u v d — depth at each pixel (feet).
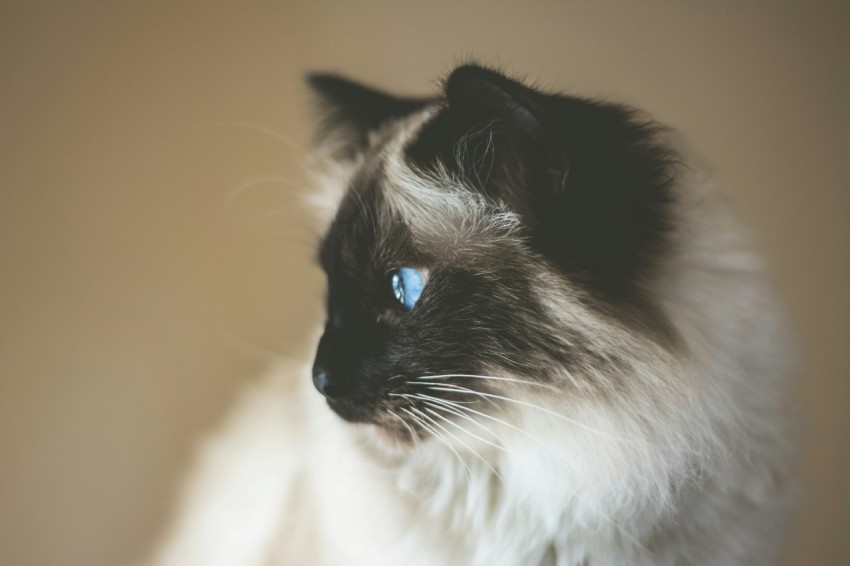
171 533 2.18
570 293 1.59
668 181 1.63
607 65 2.04
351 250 1.71
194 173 2.18
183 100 2.15
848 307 2.02
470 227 1.64
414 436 1.69
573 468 1.65
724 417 1.65
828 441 2.02
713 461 1.65
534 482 1.68
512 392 1.62
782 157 2.01
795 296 2.02
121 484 2.22
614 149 1.58
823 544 2.01
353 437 1.79
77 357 2.20
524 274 1.61
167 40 2.13
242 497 2.05
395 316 1.68
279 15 2.14
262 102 2.16
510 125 1.55
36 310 2.17
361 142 1.95
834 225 2.01
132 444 2.22
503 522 1.70
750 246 1.76
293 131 2.16
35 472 2.19
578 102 1.58
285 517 1.91
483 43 2.08
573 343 1.60
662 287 1.63
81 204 2.16
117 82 2.14
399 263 1.67
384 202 1.71
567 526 1.68
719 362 1.65
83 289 2.18
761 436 1.69
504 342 1.61
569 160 1.54
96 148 2.15
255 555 1.95
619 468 1.64
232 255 2.22
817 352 2.02
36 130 2.12
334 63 2.14
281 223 2.20
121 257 2.19
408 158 1.70
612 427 1.62
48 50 2.11
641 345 1.60
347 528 1.79
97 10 2.11
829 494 2.02
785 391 1.73
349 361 1.66
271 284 2.23
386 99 1.95
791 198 2.02
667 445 1.63
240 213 2.20
